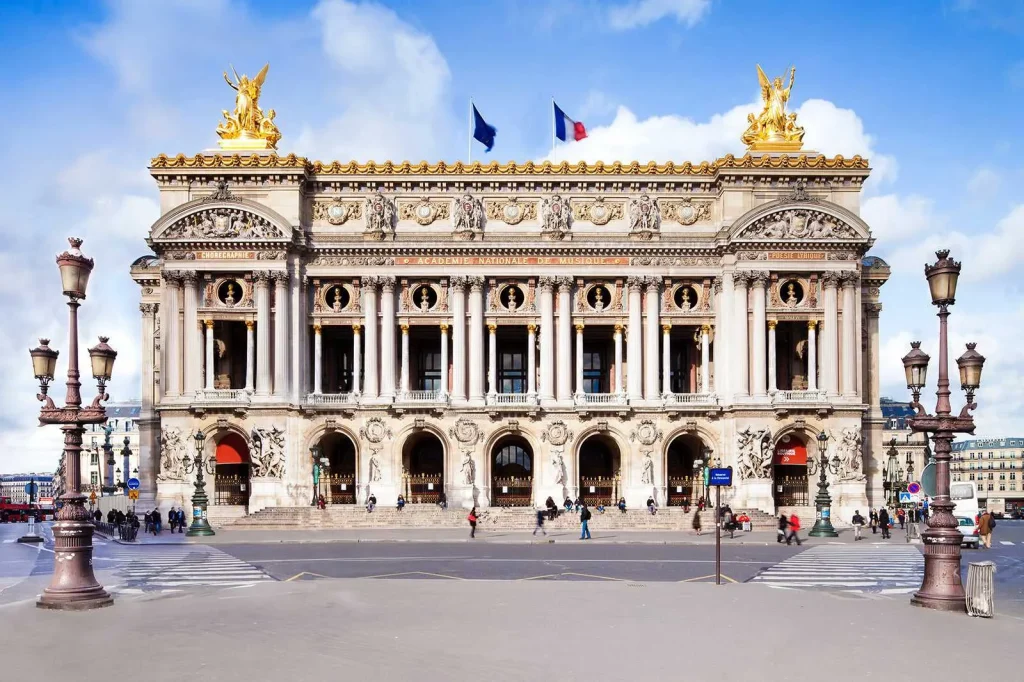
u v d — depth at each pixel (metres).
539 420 95.94
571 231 98.00
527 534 78.31
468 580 45.19
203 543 70.56
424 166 97.50
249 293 95.62
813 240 95.25
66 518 35.38
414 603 36.38
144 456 107.62
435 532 80.31
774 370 95.38
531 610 34.59
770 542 71.75
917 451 151.62
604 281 98.62
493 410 95.38
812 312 96.44
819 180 97.50
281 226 94.38
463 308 97.19
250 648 27.22
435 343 107.88
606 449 107.25
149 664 25.11
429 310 97.94
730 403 95.62
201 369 94.69
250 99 100.81
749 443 93.81
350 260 97.38
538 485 95.62
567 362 97.06
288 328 95.62
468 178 97.81
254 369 98.25
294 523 85.88
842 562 56.12
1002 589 43.78
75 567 35.31
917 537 75.38
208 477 94.38
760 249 95.62
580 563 54.62
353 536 75.62
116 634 29.44
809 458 95.38
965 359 36.78
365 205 97.94
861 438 94.75
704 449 96.62
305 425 95.50
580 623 31.59
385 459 95.25
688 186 98.88
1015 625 31.38
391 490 94.75
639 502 95.06
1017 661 25.61
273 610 34.47
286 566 52.56
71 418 35.59
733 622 31.83
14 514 139.50
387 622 31.75
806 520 92.25
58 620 32.12
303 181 97.00
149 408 108.31
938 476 36.25
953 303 36.75
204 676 23.73
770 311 96.06
